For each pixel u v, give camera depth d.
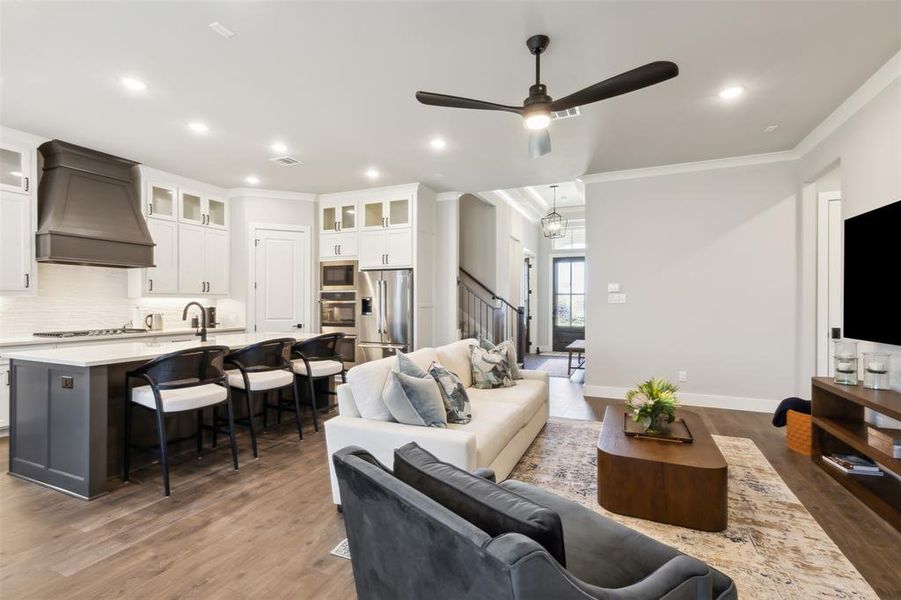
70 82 3.12
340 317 6.26
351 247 6.28
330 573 1.98
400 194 5.99
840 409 3.24
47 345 4.18
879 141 3.04
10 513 2.52
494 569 0.84
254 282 6.11
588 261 5.49
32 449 2.97
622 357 5.34
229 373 3.74
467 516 1.08
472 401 3.38
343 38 2.61
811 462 3.27
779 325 4.70
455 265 6.39
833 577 1.94
